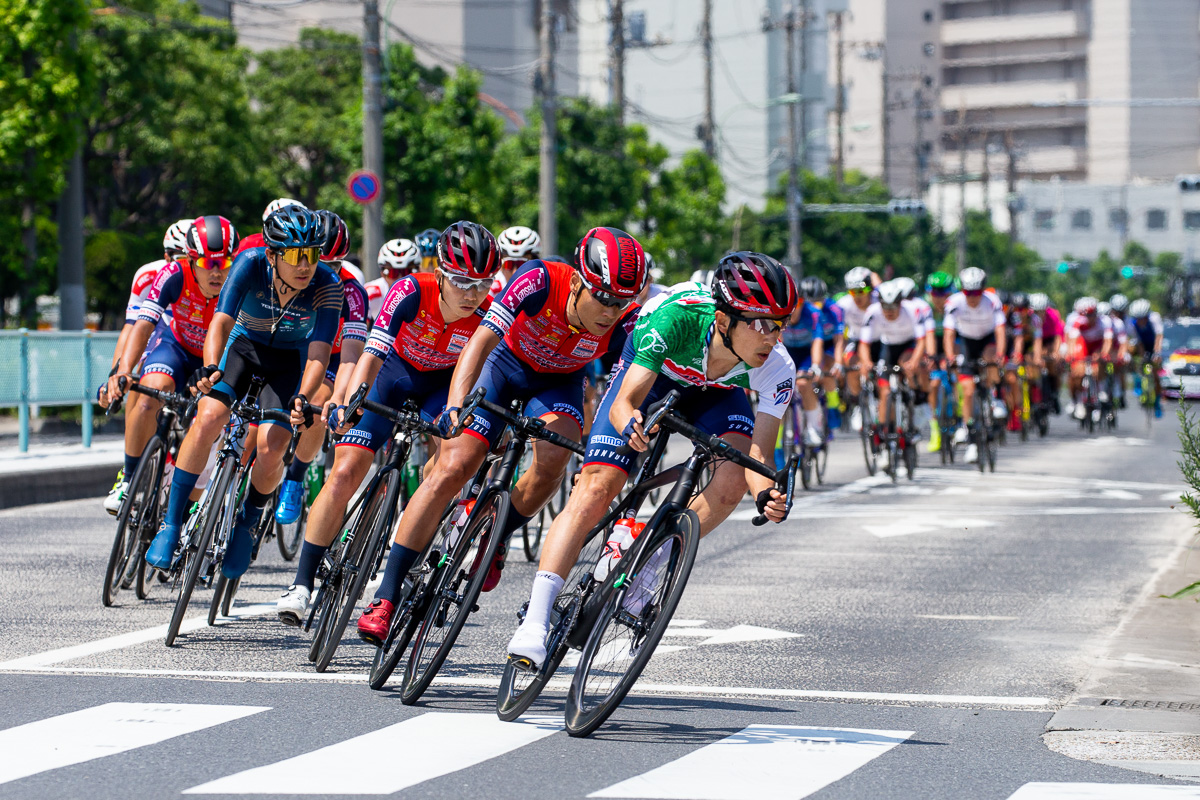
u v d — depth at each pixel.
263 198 98.56
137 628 17.00
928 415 43.84
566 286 13.34
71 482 33.50
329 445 23.56
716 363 12.23
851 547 25.47
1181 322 99.25
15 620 17.47
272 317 16.42
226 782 10.41
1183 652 16.20
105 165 83.00
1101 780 10.92
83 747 11.41
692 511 11.73
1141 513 30.80
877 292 37.47
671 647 16.47
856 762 11.34
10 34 51.62
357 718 12.59
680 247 111.88
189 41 79.94
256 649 15.84
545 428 12.93
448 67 173.38
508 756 11.32
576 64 197.00
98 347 39.62
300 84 109.12
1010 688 14.38
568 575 12.41
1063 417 73.81
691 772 10.91
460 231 14.33
